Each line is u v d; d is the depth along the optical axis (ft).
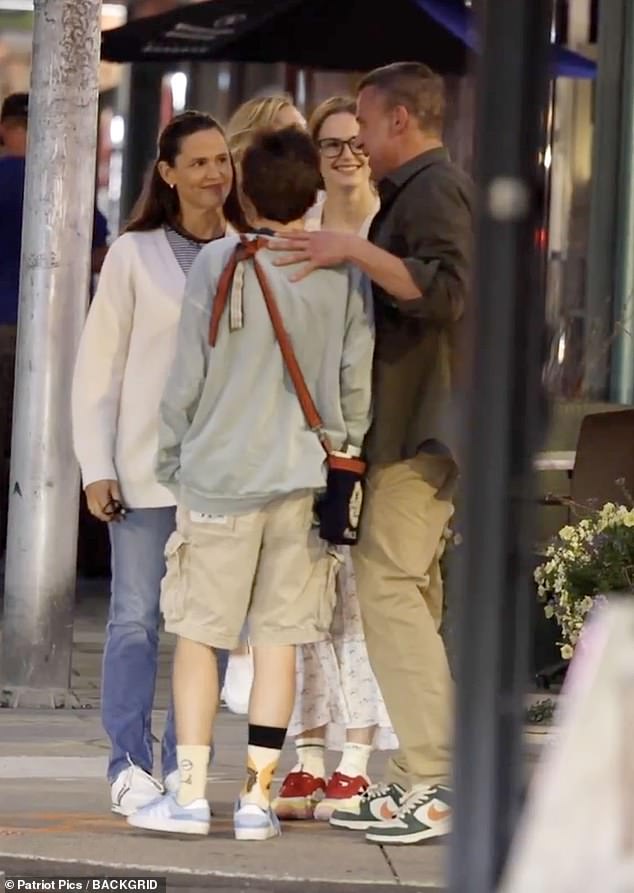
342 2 146.41
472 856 38.19
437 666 71.51
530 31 39.11
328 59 148.46
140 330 76.02
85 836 71.31
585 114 176.45
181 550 71.15
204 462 69.82
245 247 69.92
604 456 103.76
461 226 70.79
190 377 70.03
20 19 207.21
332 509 69.77
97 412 76.13
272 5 147.43
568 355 142.61
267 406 69.72
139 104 204.44
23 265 105.91
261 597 71.00
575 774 32.24
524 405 38.96
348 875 65.92
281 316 69.62
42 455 106.42
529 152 39.22
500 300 38.99
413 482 71.67
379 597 71.72
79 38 104.12
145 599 76.74
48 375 106.01
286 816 75.97
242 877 65.67
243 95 204.44
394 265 69.41
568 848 32.12
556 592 82.94
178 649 71.82
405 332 71.46
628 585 80.79
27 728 99.35
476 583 38.68
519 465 38.86
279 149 71.72
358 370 70.49
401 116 72.02
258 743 71.10
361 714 75.15
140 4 216.33
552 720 88.38
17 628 107.04
